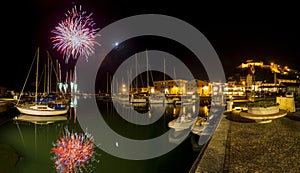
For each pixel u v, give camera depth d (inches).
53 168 475.8
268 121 507.2
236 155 288.2
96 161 518.0
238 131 434.9
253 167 244.4
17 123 1031.0
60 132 866.1
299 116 577.0
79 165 496.4
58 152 591.5
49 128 943.7
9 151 594.2
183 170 438.9
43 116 1117.7
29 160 522.3
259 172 230.4
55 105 1222.3
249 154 289.9
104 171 453.1
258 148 315.0
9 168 470.3
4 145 661.3
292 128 445.7
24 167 478.9
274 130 430.3
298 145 322.0
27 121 1072.8
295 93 1601.9
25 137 776.9
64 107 1195.3
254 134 402.6
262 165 249.4
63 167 480.7
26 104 1274.6
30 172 451.5
